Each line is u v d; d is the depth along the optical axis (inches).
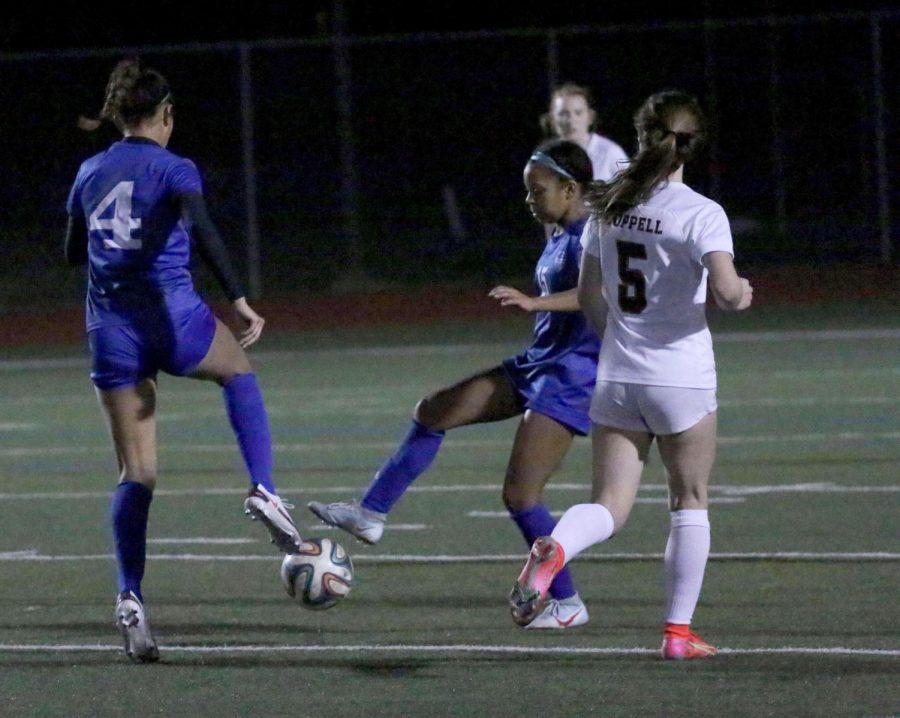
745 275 3905.0
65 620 1037.8
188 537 1334.9
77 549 1296.8
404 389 2349.9
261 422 940.6
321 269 4062.5
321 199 4168.3
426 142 4212.6
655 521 1348.4
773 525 1305.4
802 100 4013.3
